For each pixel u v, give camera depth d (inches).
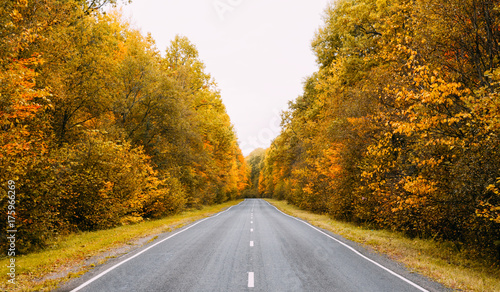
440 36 334.0
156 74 930.1
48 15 486.3
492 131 269.7
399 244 424.8
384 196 494.9
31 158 366.0
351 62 816.9
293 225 668.1
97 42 677.3
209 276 242.4
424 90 297.4
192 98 1129.4
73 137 666.2
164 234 516.1
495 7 281.0
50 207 418.3
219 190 2212.1
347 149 689.6
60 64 540.4
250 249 364.2
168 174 954.7
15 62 326.0
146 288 210.7
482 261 338.6
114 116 897.5
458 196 327.3
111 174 614.9
